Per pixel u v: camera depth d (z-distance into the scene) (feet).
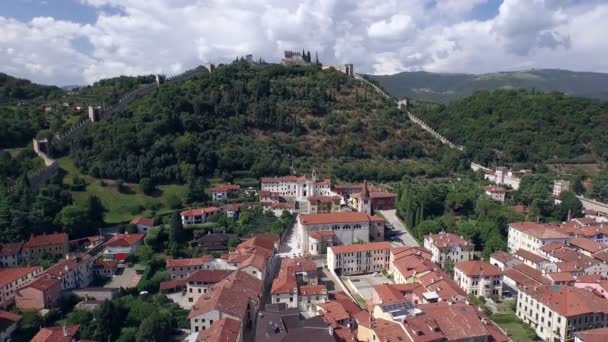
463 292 437.99
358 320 383.04
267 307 422.82
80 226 609.83
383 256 565.53
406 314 369.91
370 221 647.56
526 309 440.86
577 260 533.14
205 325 381.40
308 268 503.61
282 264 534.78
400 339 340.18
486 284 482.69
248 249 538.88
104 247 578.25
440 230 648.38
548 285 450.30
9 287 451.12
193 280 463.01
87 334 378.32
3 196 599.16
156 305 433.48
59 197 647.15
